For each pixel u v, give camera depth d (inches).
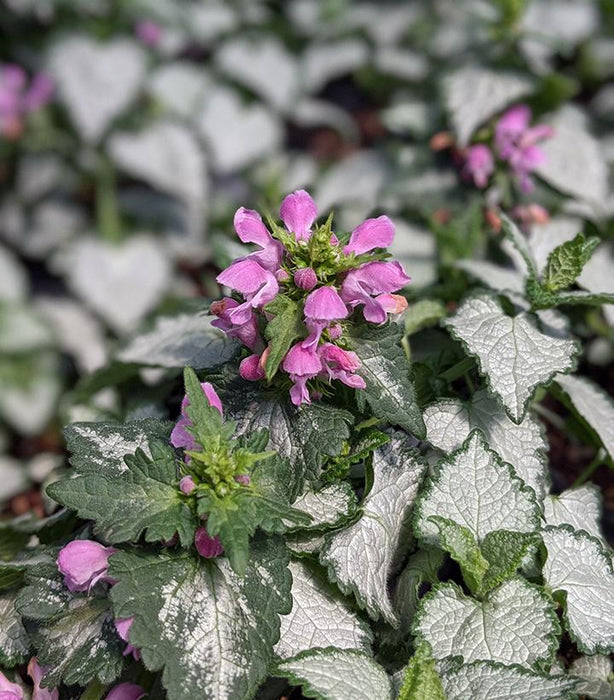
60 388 21.6
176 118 27.0
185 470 12.5
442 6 32.5
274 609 12.5
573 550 13.8
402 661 13.3
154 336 16.2
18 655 13.6
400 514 13.8
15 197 26.2
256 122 28.4
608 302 14.3
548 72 20.7
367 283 12.7
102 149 25.0
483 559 13.1
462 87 19.6
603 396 15.3
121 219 25.5
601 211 19.6
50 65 24.3
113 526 12.1
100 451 13.2
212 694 12.0
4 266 23.7
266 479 12.5
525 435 14.2
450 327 13.9
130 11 25.8
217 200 26.8
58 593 13.2
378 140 30.2
